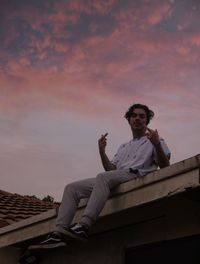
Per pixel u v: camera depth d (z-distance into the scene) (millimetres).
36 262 4070
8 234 3963
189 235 2973
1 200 6316
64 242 2809
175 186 2602
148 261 3232
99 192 2885
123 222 3346
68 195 2977
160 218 3221
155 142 2889
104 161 3236
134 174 3031
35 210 5883
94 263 3619
